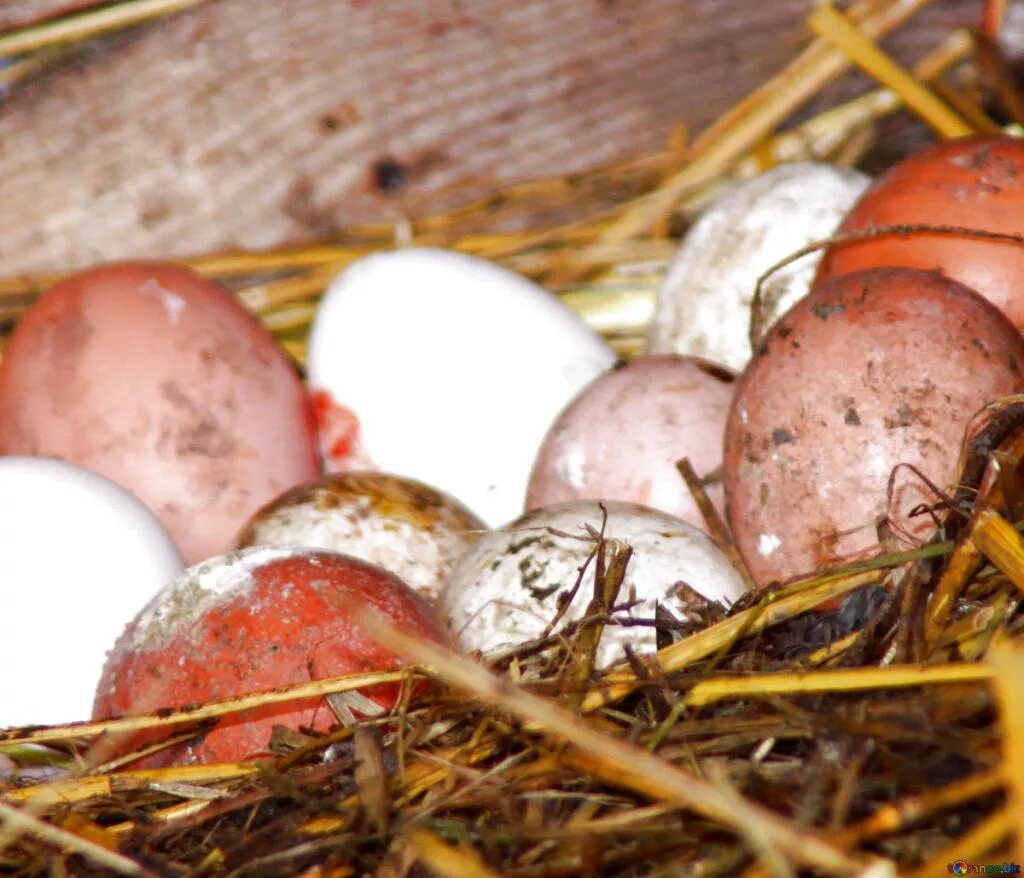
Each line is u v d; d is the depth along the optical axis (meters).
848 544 0.49
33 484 0.51
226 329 0.55
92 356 0.54
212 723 0.47
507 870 0.43
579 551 0.49
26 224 0.69
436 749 0.45
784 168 0.58
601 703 0.45
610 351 0.58
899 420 0.49
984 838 0.41
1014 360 0.49
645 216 0.69
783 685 0.44
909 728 0.43
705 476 0.52
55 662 0.50
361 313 0.57
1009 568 0.45
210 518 0.54
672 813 0.43
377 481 0.53
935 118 0.65
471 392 0.56
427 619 0.48
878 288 0.50
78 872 0.44
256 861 0.44
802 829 0.41
